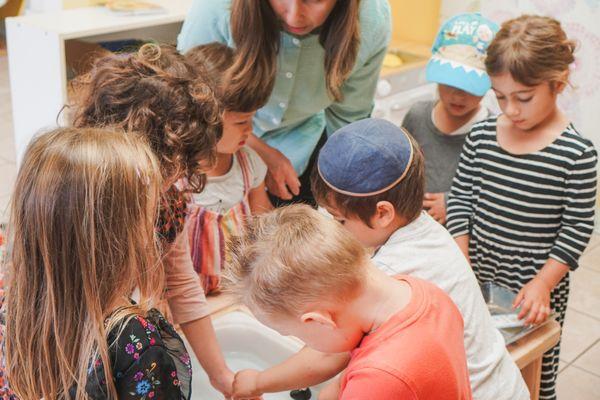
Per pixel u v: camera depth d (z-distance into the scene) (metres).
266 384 1.25
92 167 0.87
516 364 1.45
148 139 1.06
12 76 2.92
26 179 0.89
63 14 2.85
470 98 2.08
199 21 1.72
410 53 3.66
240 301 1.02
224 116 1.54
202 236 1.54
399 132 1.25
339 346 1.00
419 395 0.93
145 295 0.97
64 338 0.90
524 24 1.72
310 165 2.07
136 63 1.15
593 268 3.25
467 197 1.93
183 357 1.10
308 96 1.87
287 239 0.95
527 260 1.85
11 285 0.92
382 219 1.23
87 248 0.87
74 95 1.21
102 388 0.92
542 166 1.76
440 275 1.24
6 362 0.96
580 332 2.82
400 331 0.97
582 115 3.34
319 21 1.56
